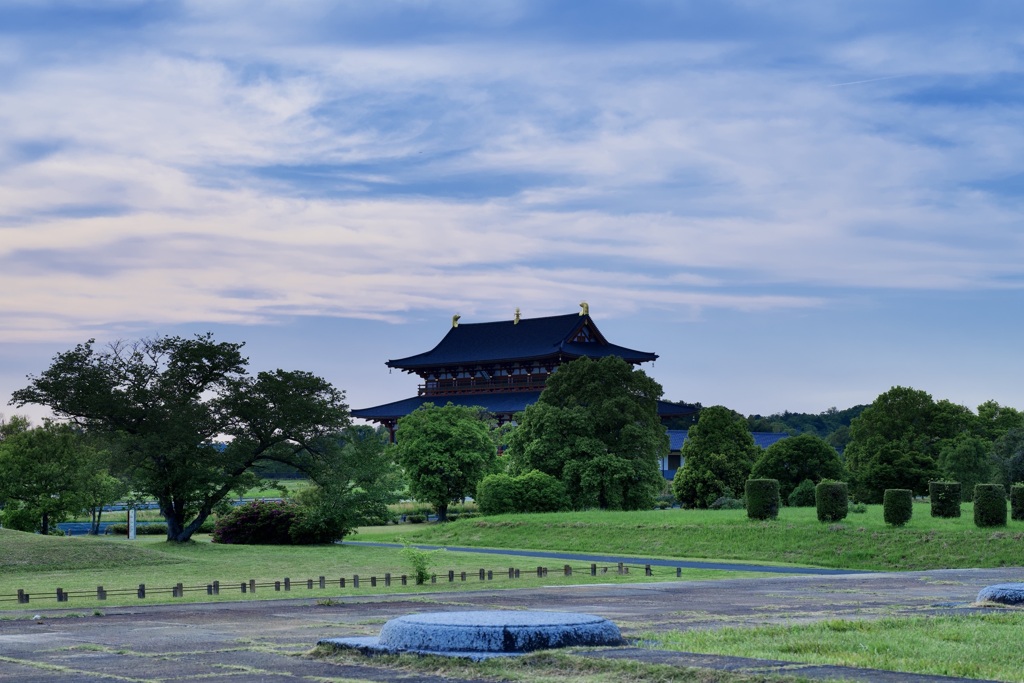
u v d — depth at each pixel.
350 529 69.56
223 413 65.38
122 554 49.16
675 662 13.80
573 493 82.00
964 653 15.66
